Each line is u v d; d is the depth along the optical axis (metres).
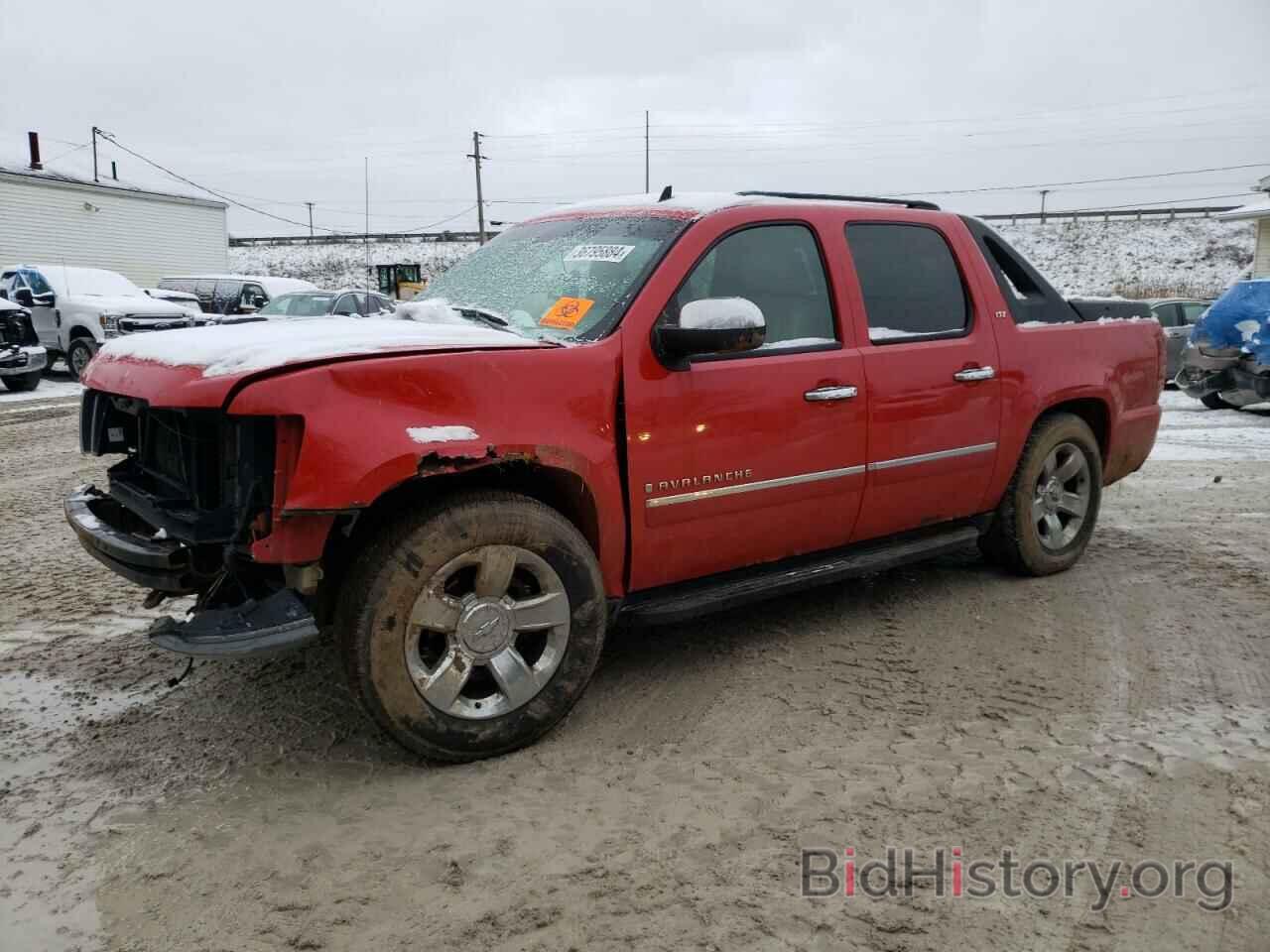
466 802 2.94
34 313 17.67
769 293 3.89
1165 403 14.30
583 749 3.29
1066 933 2.34
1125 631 4.36
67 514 3.68
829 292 4.07
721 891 2.49
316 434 2.79
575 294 3.65
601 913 2.40
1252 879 2.54
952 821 2.81
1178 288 50.22
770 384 3.73
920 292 4.40
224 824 2.83
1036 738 3.33
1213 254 55.00
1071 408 5.22
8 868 2.62
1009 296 4.77
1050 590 4.96
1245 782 3.01
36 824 2.84
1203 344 12.60
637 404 3.40
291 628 2.84
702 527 3.64
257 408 2.77
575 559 3.25
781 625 4.49
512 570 3.13
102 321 16.72
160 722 3.50
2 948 2.30
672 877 2.55
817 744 3.30
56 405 14.05
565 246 4.02
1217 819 2.81
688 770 3.13
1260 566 5.32
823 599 4.86
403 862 2.63
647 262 3.61
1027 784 3.01
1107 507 6.89
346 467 2.80
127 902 2.47
